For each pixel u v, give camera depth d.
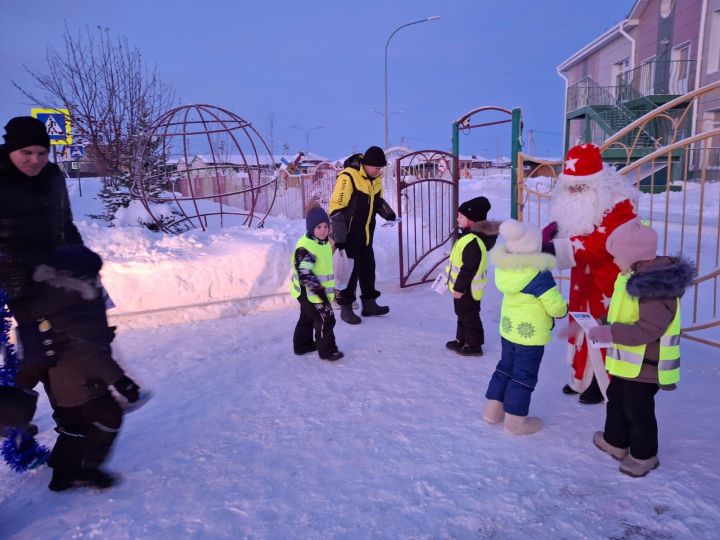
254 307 6.27
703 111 19.20
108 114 9.79
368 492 2.62
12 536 2.37
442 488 2.63
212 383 4.16
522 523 2.35
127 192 10.10
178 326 5.72
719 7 18.80
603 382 3.26
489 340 4.98
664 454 2.89
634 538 2.23
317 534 2.31
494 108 6.91
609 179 3.38
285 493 2.63
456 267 4.43
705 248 9.07
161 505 2.56
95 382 2.62
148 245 6.54
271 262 6.59
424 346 4.83
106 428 2.67
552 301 3.00
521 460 2.88
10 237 2.48
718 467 2.73
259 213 14.30
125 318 5.68
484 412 3.34
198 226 9.95
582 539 2.24
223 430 3.35
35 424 3.49
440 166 8.41
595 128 20.41
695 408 3.42
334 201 5.52
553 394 3.78
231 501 2.58
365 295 5.86
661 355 2.59
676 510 2.40
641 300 2.55
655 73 21.86
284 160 21.19
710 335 4.91
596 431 3.15
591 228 3.38
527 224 3.13
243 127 8.98
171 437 3.28
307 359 4.61
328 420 3.44
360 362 4.47
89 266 2.61
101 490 2.72
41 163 2.57
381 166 5.56
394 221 5.90
